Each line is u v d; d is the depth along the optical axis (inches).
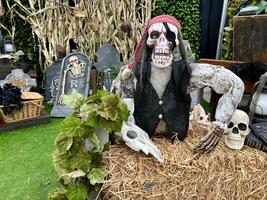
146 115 50.1
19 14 122.3
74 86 110.3
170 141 51.8
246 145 54.1
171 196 45.9
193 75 48.6
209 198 47.0
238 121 51.4
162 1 141.9
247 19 91.4
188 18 142.8
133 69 49.4
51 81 117.0
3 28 126.3
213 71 48.0
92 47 131.3
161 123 50.9
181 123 50.7
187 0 140.7
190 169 46.4
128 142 47.7
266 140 52.9
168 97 49.1
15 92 91.3
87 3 127.4
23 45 130.7
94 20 129.5
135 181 45.4
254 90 68.2
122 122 45.8
